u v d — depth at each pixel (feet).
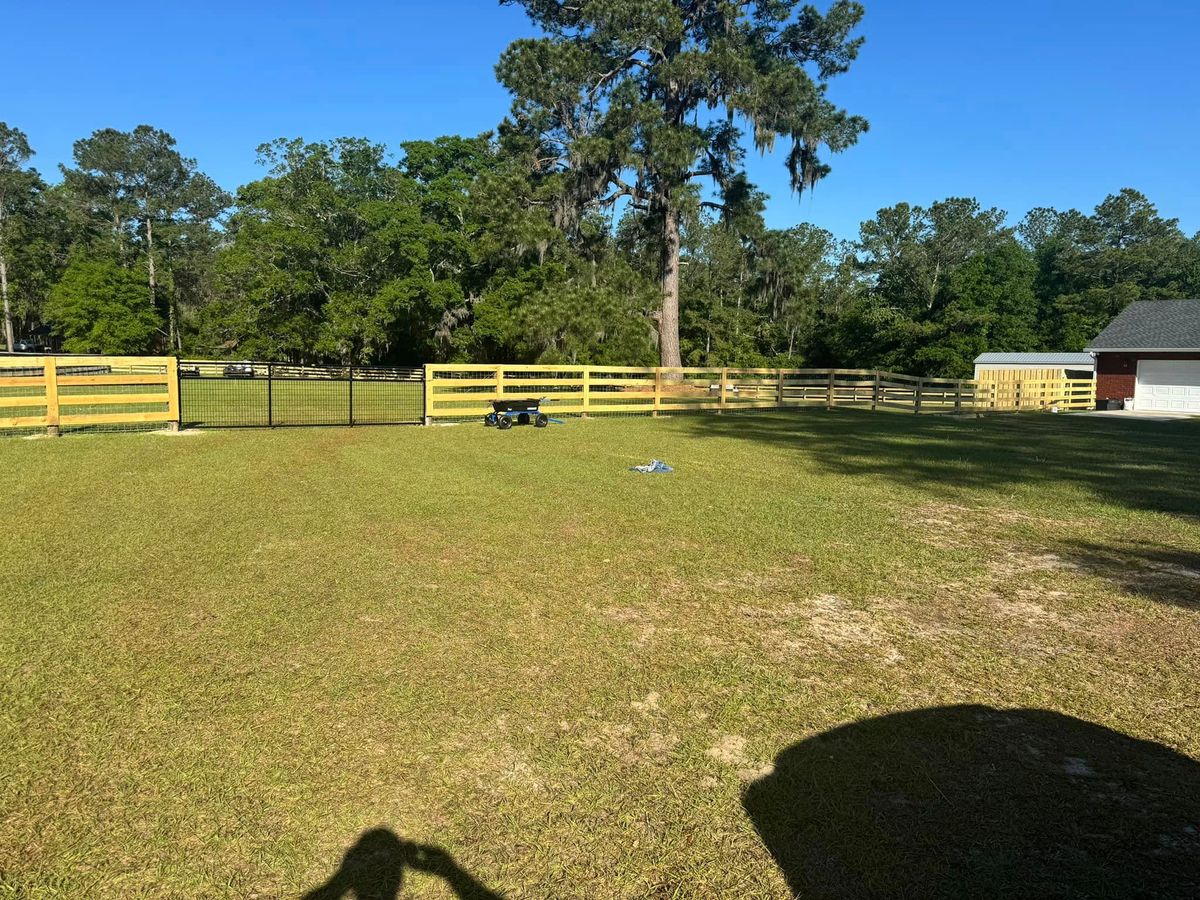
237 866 7.57
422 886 7.31
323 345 133.80
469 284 141.28
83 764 9.25
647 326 93.15
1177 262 201.26
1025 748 9.86
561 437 45.27
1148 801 8.68
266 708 10.71
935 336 182.50
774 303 100.89
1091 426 63.21
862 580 17.08
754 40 89.76
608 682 11.71
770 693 11.40
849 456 38.65
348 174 153.48
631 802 8.67
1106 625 14.42
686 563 18.21
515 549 19.25
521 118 89.81
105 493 25.34
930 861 7.64
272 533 20.42
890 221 199.93
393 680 11.66
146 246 225.35
